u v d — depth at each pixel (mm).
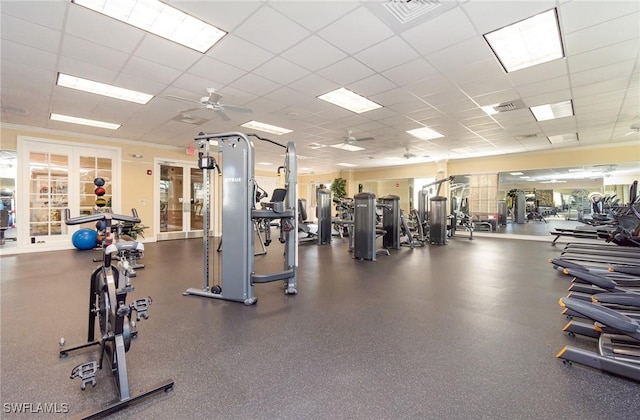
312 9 2680
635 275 3377
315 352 2221
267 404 1642
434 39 3146
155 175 8531
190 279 4312
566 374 1923
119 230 4406
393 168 12914
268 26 2938
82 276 4441
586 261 4605
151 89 4492
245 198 3338
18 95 4738
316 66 3754
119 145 7879
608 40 3139
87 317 2865
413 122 6203
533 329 2619
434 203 8383
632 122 6137
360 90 4496
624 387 1782
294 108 5359
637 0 2521
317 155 10305
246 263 3318
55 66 3762
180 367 2012
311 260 5895
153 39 3162
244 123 6387
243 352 2219
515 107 5227
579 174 8727
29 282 4117
